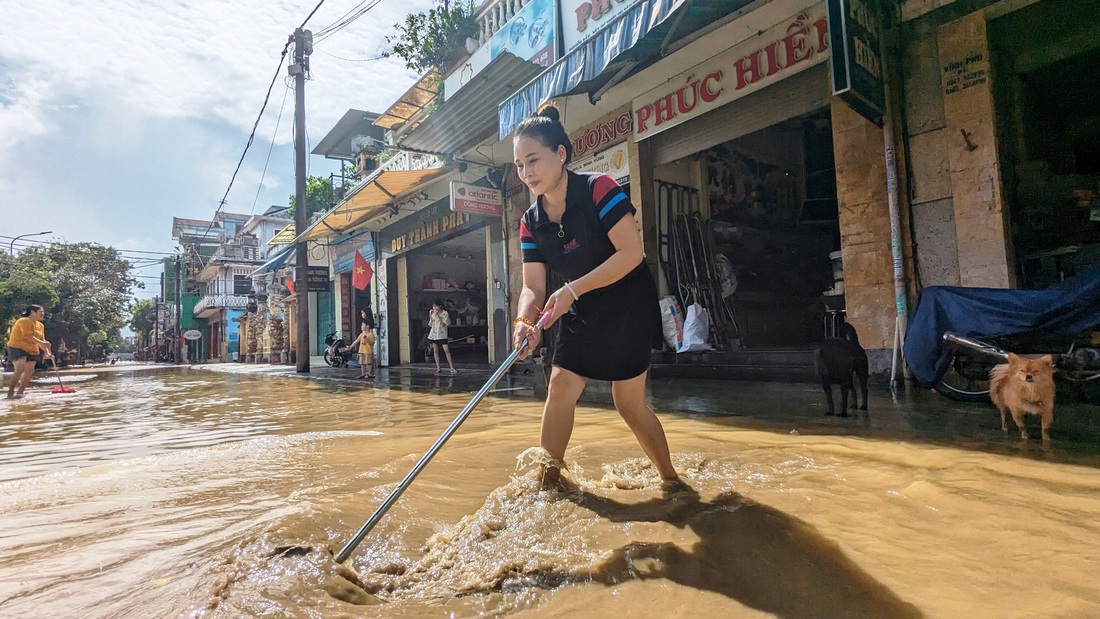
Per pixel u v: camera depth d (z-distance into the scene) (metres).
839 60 4.76
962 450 2.61
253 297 31.52
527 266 2.29
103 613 1.34
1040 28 5.03
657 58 7.19
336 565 1.49
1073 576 1.34
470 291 17.70
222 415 5.77
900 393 4.73
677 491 2.04
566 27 8.78
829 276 10.78
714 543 1.55
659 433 2.15
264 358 27.53
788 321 10.19
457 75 11.89
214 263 37.12
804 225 10.52
